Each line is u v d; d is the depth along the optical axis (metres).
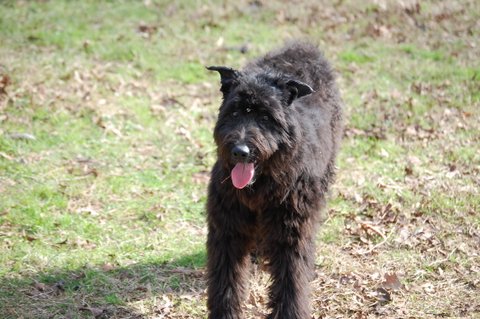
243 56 13.84
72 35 14.45
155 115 11.54
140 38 14.54
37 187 9.21
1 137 10.28
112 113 11.34
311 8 16.17
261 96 6.36
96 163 10.03
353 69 13.30
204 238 8.41
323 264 7.86
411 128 11.19
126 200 9.17
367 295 7.22
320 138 7.17
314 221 6.73
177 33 14.91
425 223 8.73
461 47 14.24
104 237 8.33
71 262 7.76
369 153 10.50
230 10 16.09
